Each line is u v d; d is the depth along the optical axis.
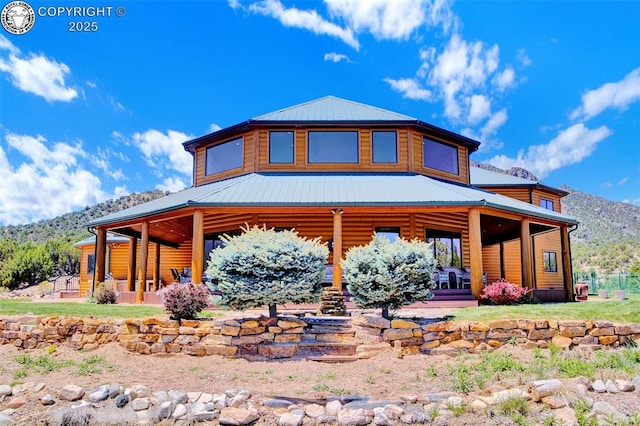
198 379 6.89
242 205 12.91
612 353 7.68
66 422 5.74
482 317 8.80
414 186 14.96
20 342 8.80
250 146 17.62
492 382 6.41
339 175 16.80
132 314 9.29
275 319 8.30
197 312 8.98
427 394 6.12
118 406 6.05
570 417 5.26
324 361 7.59
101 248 17.27
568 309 9.73
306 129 17.48
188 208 13.22
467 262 18.20
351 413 5.65
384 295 8.45
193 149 19.94
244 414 5.70
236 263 8.36
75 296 24.28
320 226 16.64
